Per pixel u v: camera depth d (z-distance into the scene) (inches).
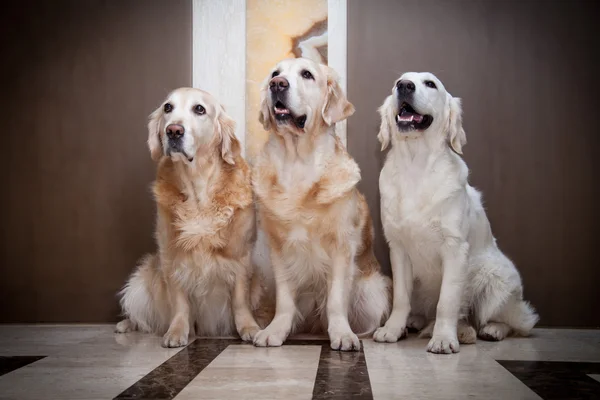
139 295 143.3
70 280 164.2
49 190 164.7
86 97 165.3
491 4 161.6
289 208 125.8
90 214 164.6
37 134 165.2
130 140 165.2
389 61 163.0
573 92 160.1
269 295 143.4
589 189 159.5
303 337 133.3
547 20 160.6
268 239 130.5
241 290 132.7
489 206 160.7
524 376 94.0
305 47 165.9
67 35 165.5
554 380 91.4
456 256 123.7
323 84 130.3
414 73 127.2
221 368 99.4
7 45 165.0
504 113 161.2
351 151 163.2
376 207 162.1
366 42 163.3
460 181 126.0
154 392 83.4
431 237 125.3
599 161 159.3
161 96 165.3
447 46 162.2
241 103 166.4
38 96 165.3
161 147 137.7
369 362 104.5
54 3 165.2
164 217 132.6
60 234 164.7
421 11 162.7
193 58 165.9
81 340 132.3
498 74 161.5
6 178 164.9
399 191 128.3
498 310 133.7
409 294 132.5
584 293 158.4
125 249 164.6
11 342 130.0
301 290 136.6
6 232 164.4
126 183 164.9
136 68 165.5
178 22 165.5
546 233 159.8
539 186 160.2
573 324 158.1
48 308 163.9
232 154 136.8
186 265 130.0
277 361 105.3
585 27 159.8
